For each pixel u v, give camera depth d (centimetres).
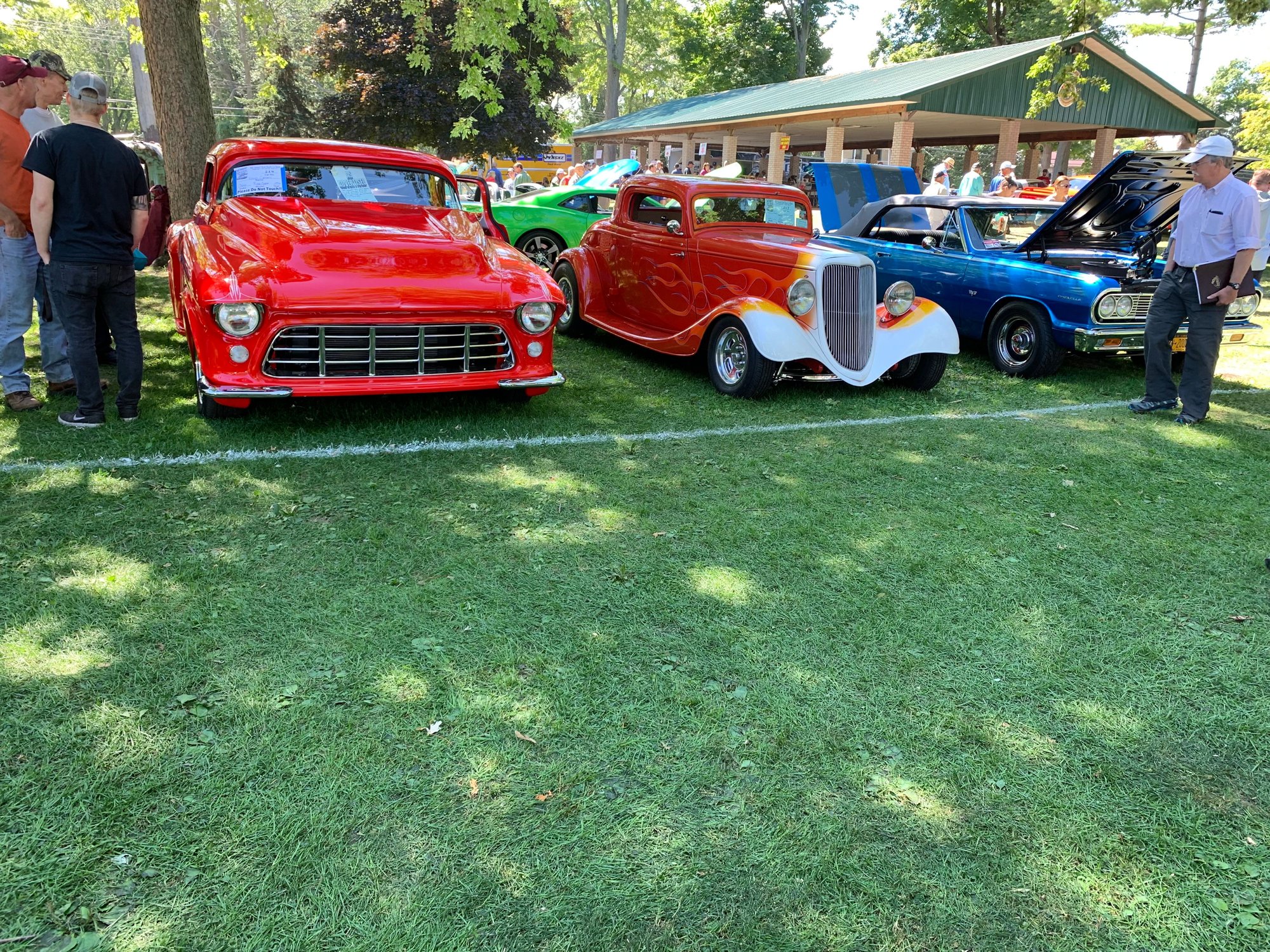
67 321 475
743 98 3027
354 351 492
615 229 791
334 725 251
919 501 456
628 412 604
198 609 310
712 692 276
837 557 382
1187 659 309
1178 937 193
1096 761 252
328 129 2369
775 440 552
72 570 334
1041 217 873
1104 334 711
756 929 190
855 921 194
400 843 210
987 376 780
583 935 187
